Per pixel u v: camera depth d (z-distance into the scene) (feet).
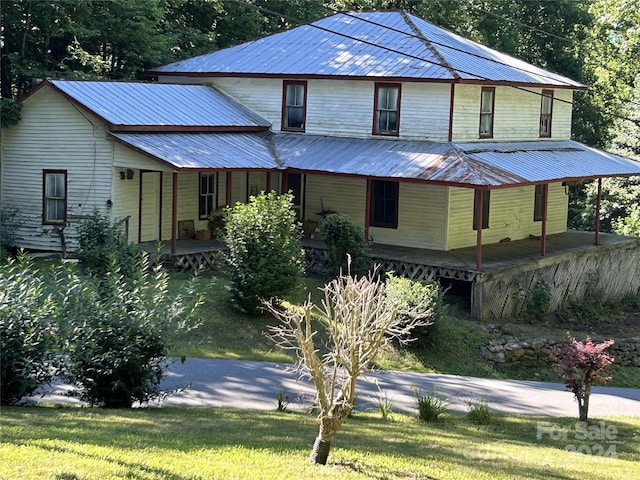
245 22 147.74
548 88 120.57
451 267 94.07
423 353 82.17
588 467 47.14
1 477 32.91
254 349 77.15
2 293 51.55
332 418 40.63
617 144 168.14
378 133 109.70
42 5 114.83
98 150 98.58
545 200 103.30
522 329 91.97
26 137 101.65
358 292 41.09
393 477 39.22
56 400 55.62
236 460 39.81
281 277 82.99
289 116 115.55
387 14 122.01
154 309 53.67
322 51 117.08
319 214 113.91
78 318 52.11
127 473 35.09
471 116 108.37
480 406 61.77
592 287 112.57
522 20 173.78
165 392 55.88
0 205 102.94
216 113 112.06
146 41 128.36
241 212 83.71
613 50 200.03
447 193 104.58
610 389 78.28
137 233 101.91
